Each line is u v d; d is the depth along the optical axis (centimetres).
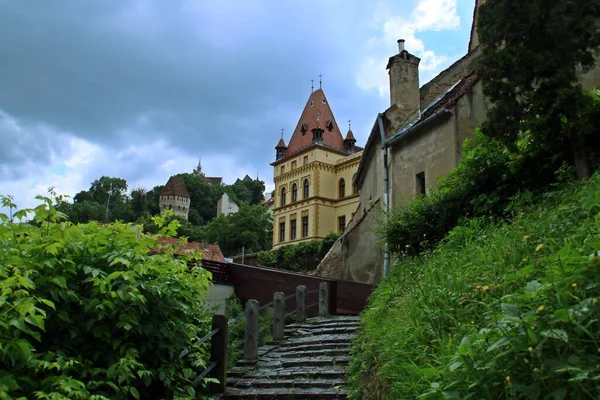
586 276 272
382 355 470
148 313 452
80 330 420
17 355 334
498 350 259
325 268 2172
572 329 238
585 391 208
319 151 5456
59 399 333
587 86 1077
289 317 1167
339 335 890
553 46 695
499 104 740
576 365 218
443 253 667
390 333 488
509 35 716
